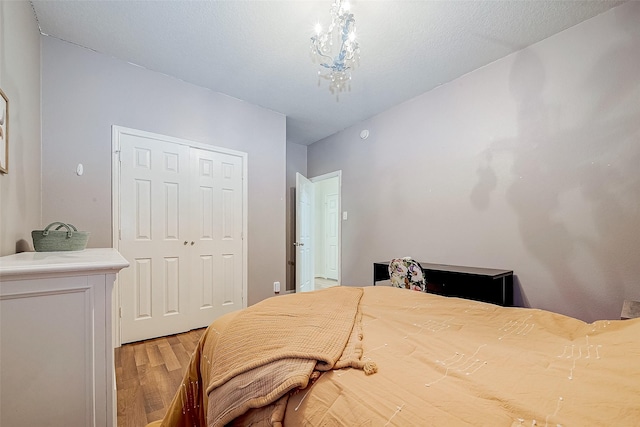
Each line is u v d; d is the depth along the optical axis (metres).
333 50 2.32
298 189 4.24
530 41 2.24
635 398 0.58
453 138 2.83
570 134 2.09
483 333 1.02
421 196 3.12
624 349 0.80
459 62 2.53
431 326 1.09
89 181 2.37
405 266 2.33
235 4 1.88
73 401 1.04
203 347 1.25
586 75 2.02
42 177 2.17
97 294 1.08
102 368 1.08
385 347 0.89
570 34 2.09
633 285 1.83
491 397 0.60
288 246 4.75
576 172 2.06
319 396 0.67
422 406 0.58
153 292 2.67
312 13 1.96
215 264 3.10
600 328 1.00
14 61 1.64
